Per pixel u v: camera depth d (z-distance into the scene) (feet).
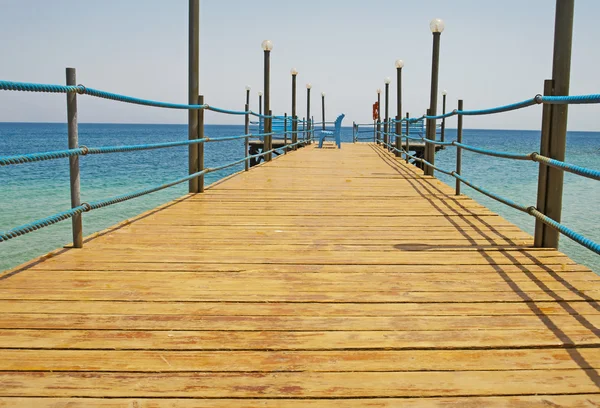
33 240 36.37
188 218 16.31
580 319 8.23
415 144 67.92
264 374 6.45
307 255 11.98
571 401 5.86
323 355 6.97
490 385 6.21
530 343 7.32
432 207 18.63
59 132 467.11
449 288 9.72
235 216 16.71
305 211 17.70
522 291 9.55
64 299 8.98
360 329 7.82
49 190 61.11
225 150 177.88
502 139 422.41
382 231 14.61
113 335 7.52
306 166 34.88
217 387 6.14
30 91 9.91
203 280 10.11
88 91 12.19
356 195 21.48
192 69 21.08
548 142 12.19
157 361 6.75
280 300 9.05
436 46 28.55
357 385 6.20
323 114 89.61
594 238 38.11
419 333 7.68
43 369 6.51
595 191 62.23
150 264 11.14
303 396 5.96
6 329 7.70
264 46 39.50
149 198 55.72
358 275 10.52
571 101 10.06
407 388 6.13
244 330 7.76
